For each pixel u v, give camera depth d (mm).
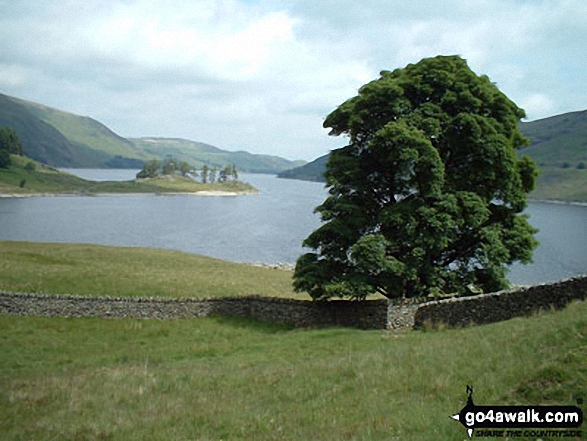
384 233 31578
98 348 27578
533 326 17859
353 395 14477
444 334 23297
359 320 30109
